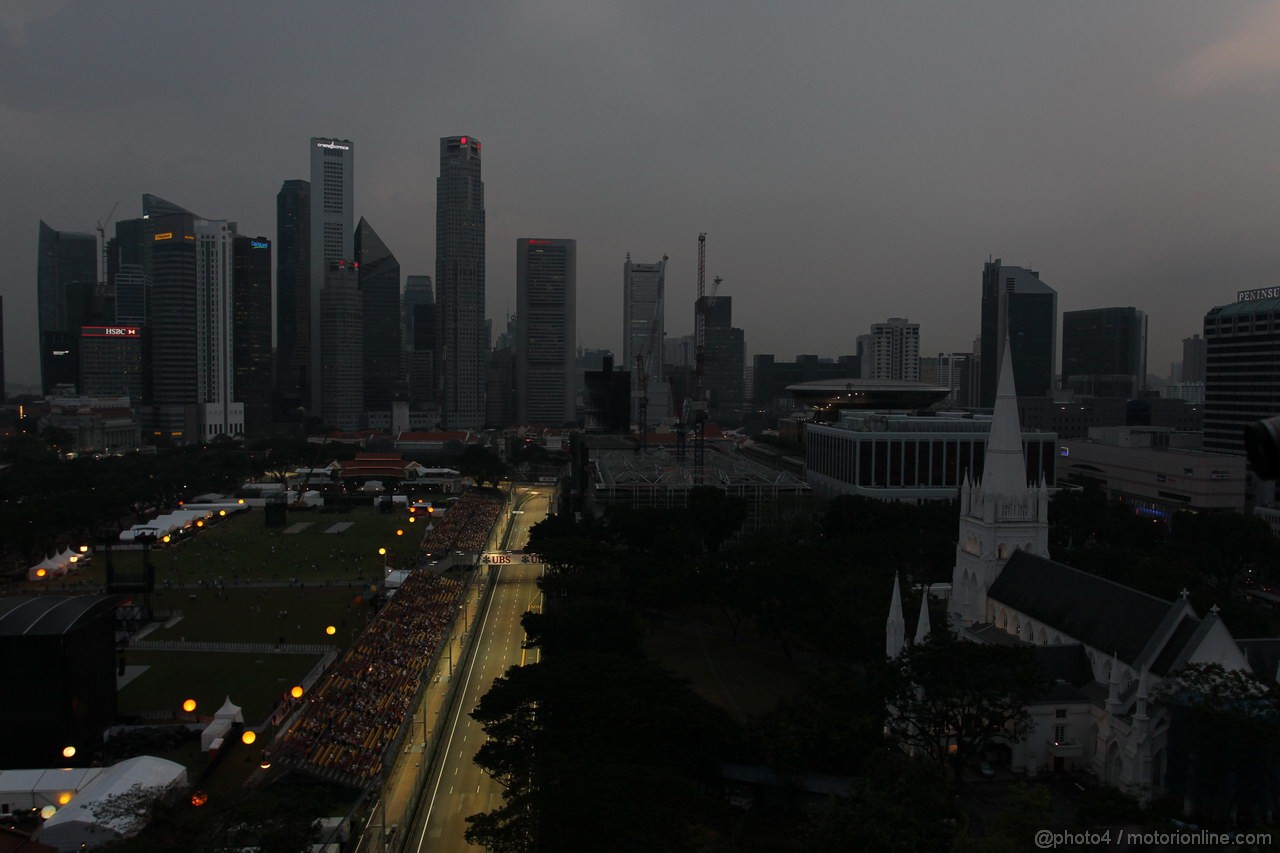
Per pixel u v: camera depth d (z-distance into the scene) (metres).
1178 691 122.19
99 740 164.75
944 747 136.62
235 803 110.31
